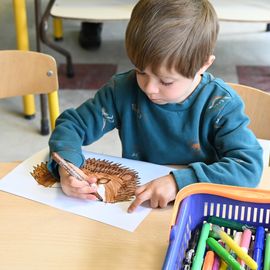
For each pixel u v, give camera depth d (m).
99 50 3.11
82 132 1.07
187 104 1.01
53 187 0.93
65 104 2.53
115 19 2.26
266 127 1.21
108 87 1.10
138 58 0.87
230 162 0.93
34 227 0.82
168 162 1.08
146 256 0.76
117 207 0.87
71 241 0.79
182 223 0.74
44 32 2.57
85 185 0.91
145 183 0.94
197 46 0.88
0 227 0.82
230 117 0.99
